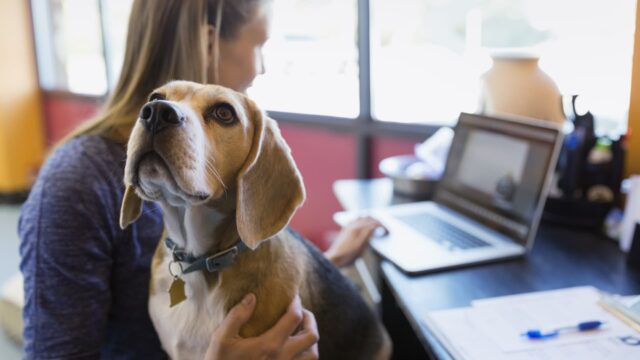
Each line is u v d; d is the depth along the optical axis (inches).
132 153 33.4
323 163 122.0
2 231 147.3
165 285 41.0
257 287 38.5
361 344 50.1
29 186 175.5
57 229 38.9
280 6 120.6
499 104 64.1
